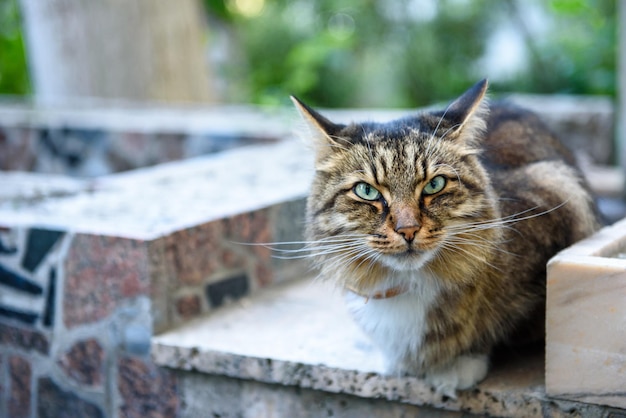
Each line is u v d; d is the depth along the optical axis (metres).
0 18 2.45
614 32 2.28
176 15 1.86
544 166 0.80
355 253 0.71
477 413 0.73
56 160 1.61
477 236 0.70
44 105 1.79
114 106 1.79
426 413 0.76
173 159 1.50
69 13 1.79
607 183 1.36
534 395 0.71
